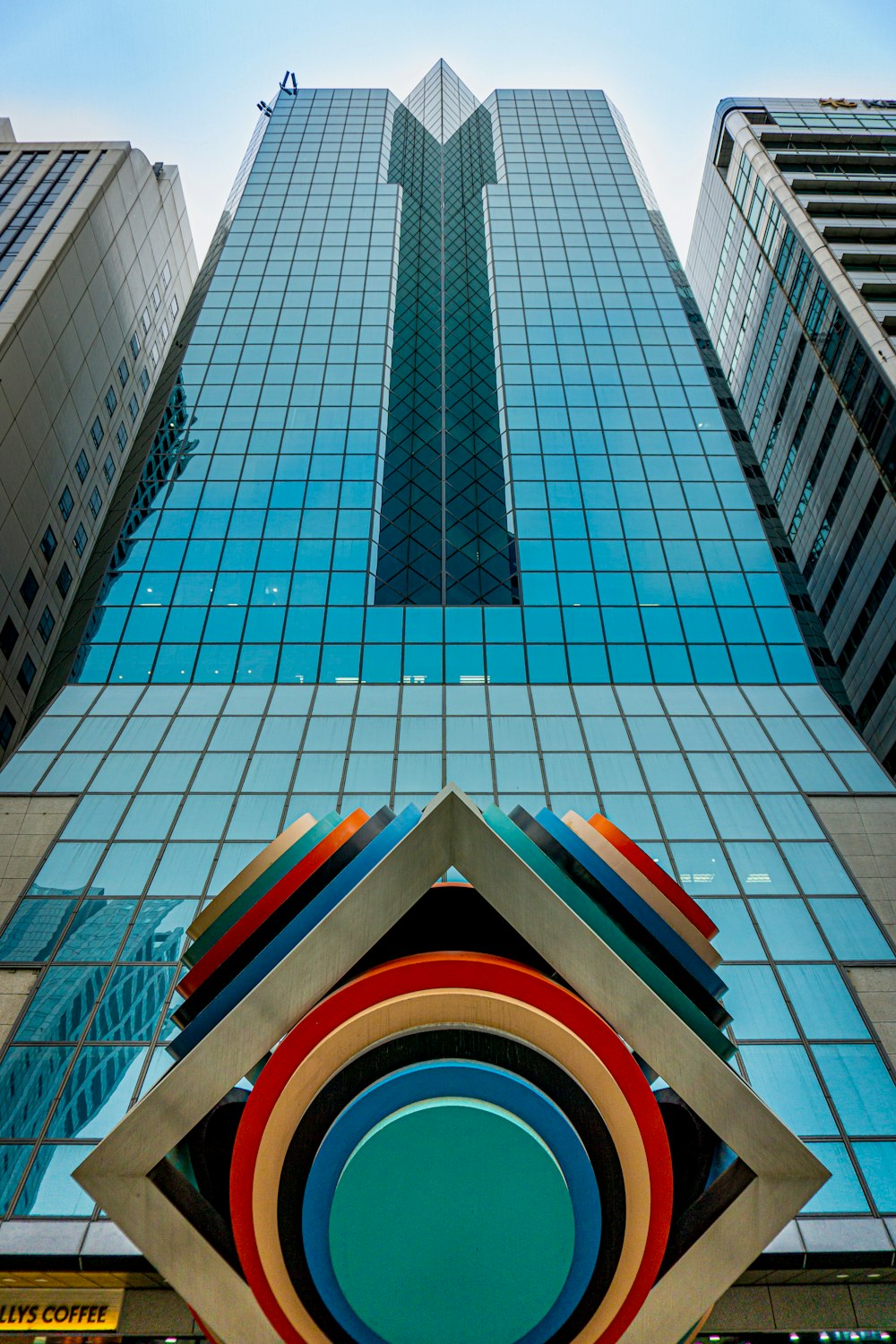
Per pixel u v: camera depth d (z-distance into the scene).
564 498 44.62
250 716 32.59
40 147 66.75
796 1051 20.98
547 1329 7.89
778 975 22.77
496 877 9.11
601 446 47.81
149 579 40.56
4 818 27.66
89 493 58.44
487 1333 7.76
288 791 28.55
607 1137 8.24
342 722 32.03
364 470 46.81
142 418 67.88
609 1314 8.02
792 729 32.38
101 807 28.08
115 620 38.31
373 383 52.59
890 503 56.28
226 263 62.88
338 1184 7.80
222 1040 8.41
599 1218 7.94
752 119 80.06
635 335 56.03
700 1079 8.48
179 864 25.98
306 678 35.12
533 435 48.28
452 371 61.50
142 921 24.14
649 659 36.41
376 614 38.97
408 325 65.69
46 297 52.81
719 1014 9.99
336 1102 8.22
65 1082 20.09
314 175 74.50
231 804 28.09
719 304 89.88
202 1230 8.35
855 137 75.06
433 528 44.94
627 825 27.23
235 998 9.17
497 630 37.88
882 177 70.31
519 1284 7.77
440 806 9.38
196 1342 17.47
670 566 41.19
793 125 78.00
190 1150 9.54
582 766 29.70
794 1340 17.89
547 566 41.12
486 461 51.22
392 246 65.38
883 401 56.34
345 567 41.53
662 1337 8.17
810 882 25.48
